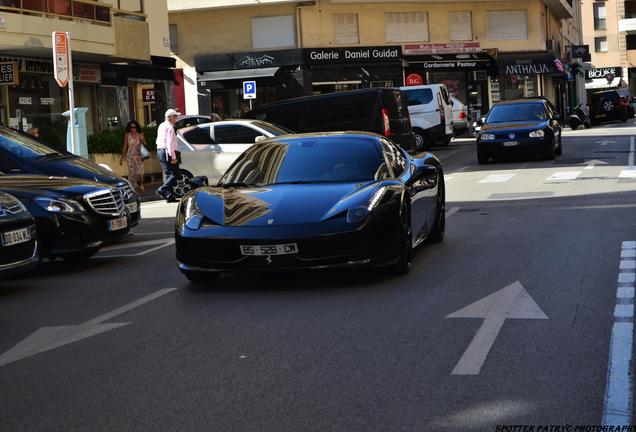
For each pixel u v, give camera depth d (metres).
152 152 29.25
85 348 7.14
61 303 9.30
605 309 7.47
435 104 36.94
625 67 93.88
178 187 22.48
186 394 5.65
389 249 9.09
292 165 10.16
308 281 9.52
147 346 7.06
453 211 15.21
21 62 27.11
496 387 5.47
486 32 49.53
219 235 9.00
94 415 5.34
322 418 5.04
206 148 22.30
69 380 6.19
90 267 11.87
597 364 5.86
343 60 44.56
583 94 85.81
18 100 27.28
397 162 10.54
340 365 6.14
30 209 11.35
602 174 20.31
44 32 25.42
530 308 7.66
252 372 6.09
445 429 4.76
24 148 14.01
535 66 50.25
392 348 6.53
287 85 44.09
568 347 6.32
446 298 8.26
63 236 11.42
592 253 10.31
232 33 44.84
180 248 9.29
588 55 72.81
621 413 4.90
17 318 8.64
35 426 5.20
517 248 10.99
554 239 11.52
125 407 5.46
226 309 8.34
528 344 6.46
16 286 10.66
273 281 9.66
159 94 34.81
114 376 6.21
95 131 30.97
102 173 13.97
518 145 25.47
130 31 29.61
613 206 14.56
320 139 10.58
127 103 32.97
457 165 26.61
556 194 16.86
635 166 21.89
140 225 16.78
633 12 94.38
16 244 9.70
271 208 9.20
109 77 30.62
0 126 14.41
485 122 26.80
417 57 46.53
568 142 34.81
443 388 5.50
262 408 5.27
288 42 44.44
